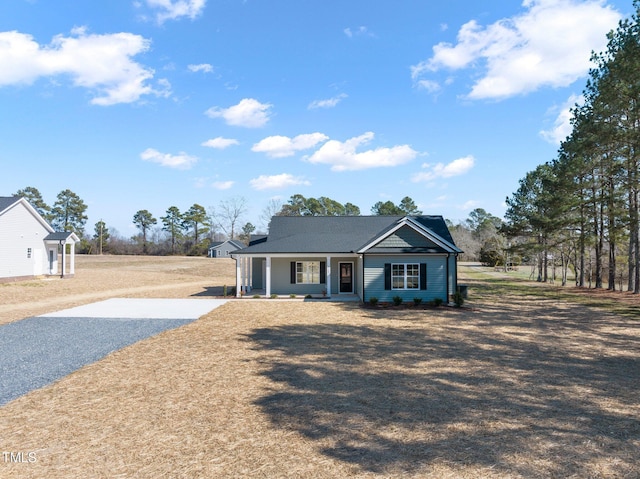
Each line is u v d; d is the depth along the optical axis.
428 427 5.77
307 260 24.47
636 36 18.20
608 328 13.91
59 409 6.51
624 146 21.47
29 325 14.12
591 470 4.57
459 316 16.62
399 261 20.38
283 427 5.80
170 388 7.56
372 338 12.16
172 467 4.68
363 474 4.50
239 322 14.95
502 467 4.64
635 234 24.78
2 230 28.70
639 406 6.61
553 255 39.84
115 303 20.33
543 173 32.88
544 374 8.45
